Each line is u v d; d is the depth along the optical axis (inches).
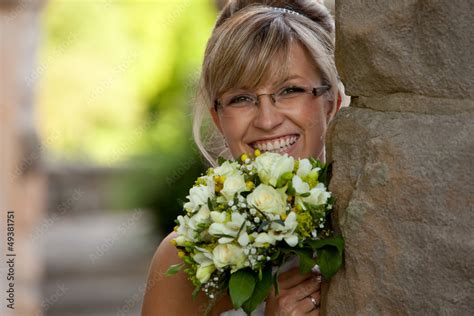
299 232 87.6
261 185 88.1
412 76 83.0
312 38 106.4
